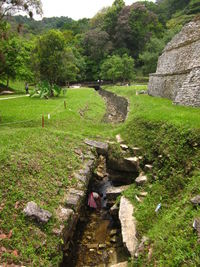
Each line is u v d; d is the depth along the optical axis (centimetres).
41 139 1007
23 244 495
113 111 2609
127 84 4666
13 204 568
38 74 2970
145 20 7012
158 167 839
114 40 7238
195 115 977
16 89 4088
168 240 475
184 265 399
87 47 7219
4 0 1255
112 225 780
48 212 585
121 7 7562
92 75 6950
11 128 1298
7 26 1356
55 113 1727
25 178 672
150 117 1140
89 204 893
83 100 2666
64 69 3061
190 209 513
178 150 777
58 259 518
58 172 799
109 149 1145
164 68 2148
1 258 450
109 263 601
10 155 738
